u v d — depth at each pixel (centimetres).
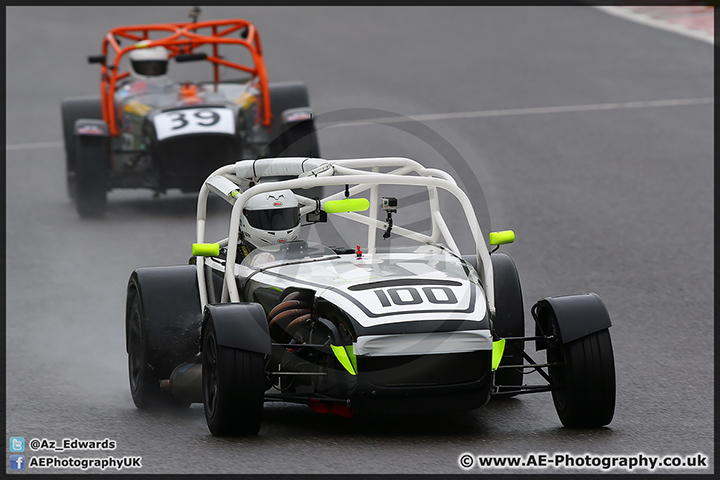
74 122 5256
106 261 4247
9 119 7525
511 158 5869
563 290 3716
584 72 8138
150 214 5034
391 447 2220
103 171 4950
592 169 5622
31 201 5381
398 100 7400
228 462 2128
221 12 11162
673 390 2656
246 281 2530
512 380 2597
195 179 4941
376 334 2162
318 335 2341
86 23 10812
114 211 5116
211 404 2303
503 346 2302
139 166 5066
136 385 2595
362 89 7794
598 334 2284
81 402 2664
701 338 3142
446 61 8756
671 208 4891
